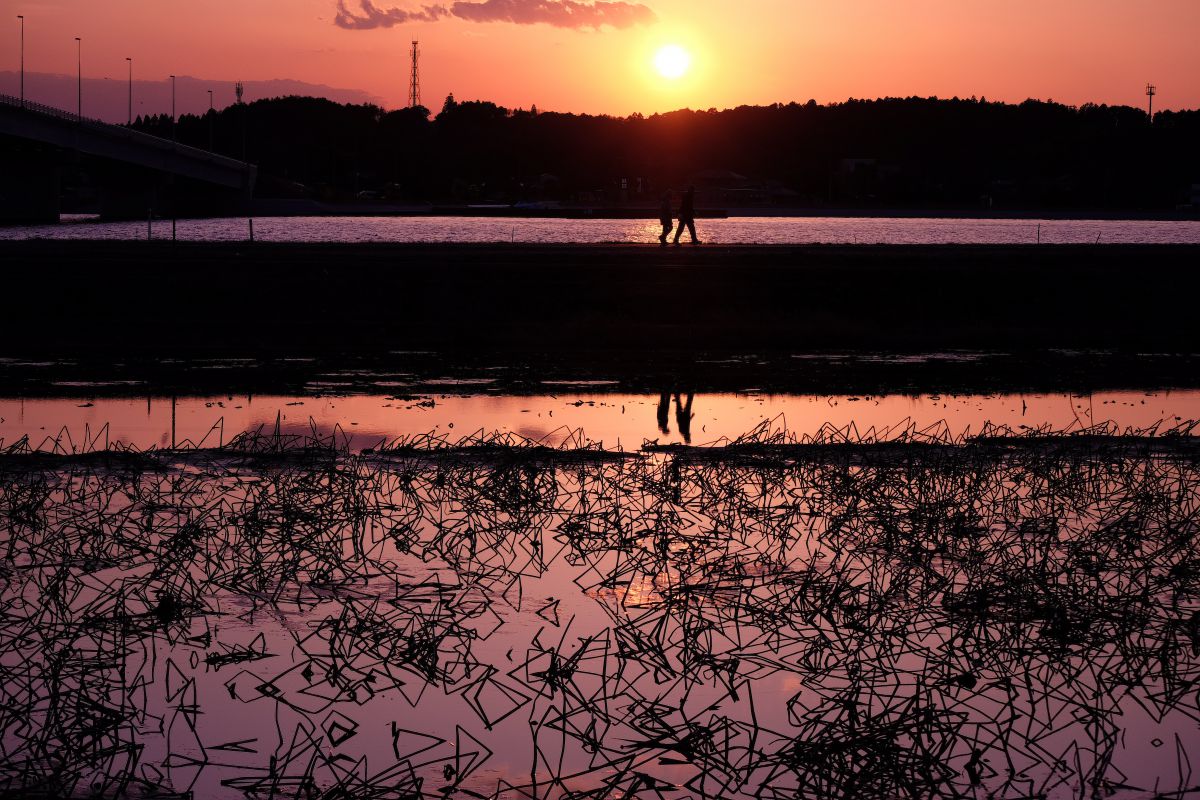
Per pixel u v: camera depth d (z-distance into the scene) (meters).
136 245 31.78
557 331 25.22
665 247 34.28
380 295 26.95
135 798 5.72
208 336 24.23
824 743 6.29
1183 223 127.62
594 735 6.47
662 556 9.70
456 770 6.04
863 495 11.59
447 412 16.66
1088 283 28.80
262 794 5.76
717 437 14.86
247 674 7.24
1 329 24.53
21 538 9.90
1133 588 9.10
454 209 134.88
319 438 14.44
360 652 7.55
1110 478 12.67
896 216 150.50
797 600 8.62
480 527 10.53
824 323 26.61
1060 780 6.05
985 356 23.66
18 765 6.06
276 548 9.66
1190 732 6.66
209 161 113.44
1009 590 8.73
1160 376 21.38
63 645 7.66
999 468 13.06
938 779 6.04
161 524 10.33
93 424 15.36
